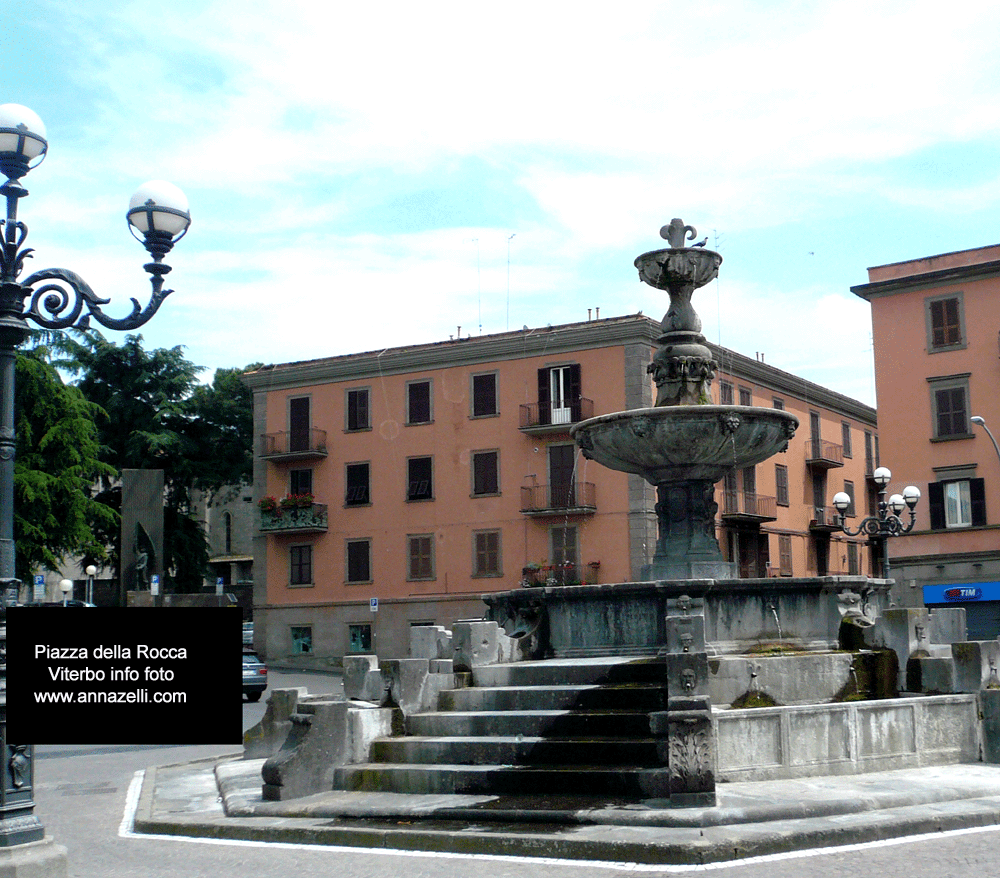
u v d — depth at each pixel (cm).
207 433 5625
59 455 4078
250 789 1073
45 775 1514
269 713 1400
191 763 1456
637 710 976
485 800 898
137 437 5312
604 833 780
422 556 4531
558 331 4281
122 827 1007
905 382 4147
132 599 4319
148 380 5531
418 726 1045
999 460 3931
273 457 4822
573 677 1056
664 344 1328
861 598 1230
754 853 746
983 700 1049
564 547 4231
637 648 1167
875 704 994
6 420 793
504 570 4356
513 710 1034
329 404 4812
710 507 1295
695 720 835
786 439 1266
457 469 4494
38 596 3594
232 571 6919
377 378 4716
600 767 909
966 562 3962
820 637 1180
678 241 1325
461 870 741
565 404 4281
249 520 6950
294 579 4812
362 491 4681
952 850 740
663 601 1155
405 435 4628
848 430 5906
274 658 4791
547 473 4306
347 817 898
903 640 1109
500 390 4441
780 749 941
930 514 4047
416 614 4516
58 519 4050
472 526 4438
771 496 5016
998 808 834
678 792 827
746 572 4738
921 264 4153
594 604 1203
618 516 4150
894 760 995
